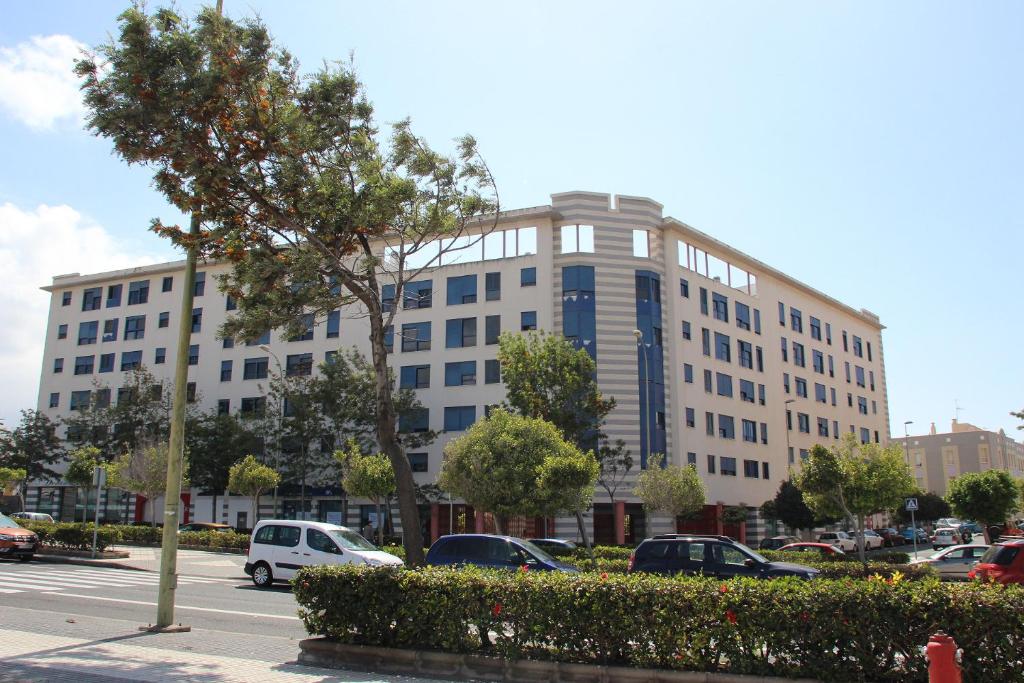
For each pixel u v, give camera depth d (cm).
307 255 1236
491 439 2519
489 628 909
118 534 2941
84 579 2103
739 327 4997
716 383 4644
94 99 1150
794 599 801
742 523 4553
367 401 4209
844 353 6331
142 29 1120
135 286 5469
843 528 5438
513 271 4303
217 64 1146
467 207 1420
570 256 4209
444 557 1825
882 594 778
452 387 4312
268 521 2197
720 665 829
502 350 3141
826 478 2597
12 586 1864
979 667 729
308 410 4259
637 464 3997
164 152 1171
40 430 5150
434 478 4244
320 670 927
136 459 3703
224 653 1030
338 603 977
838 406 6062
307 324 1453
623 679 833
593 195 4291
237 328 1363
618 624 855
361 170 1298
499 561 1773
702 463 4384
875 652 770
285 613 1555
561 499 2364
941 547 4709
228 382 4966
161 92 1109
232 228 1266
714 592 831
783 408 5297
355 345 4400
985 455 9525
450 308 4406
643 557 1766
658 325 4272
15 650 989
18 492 5041
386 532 4206
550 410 2972
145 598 1736
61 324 5659
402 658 923
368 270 1297
